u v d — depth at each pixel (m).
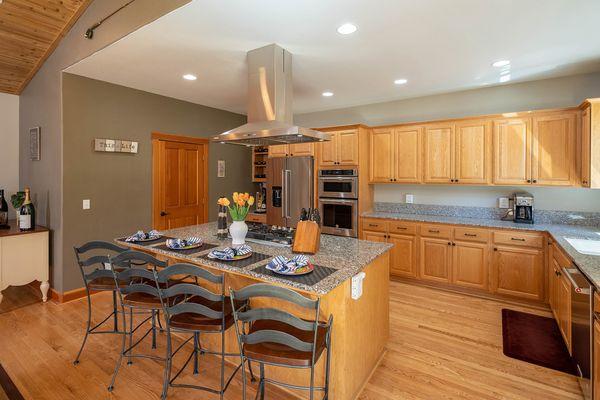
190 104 4.72
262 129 2.66
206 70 3.34
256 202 5.96
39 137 3.82
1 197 3.69
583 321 2.02
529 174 3.56
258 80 2.82
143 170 4.16
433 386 2.17
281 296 1.49
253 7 2.13
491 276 3.62
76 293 3.63
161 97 4.33
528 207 3.71
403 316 3.23
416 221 4.06
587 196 3.55
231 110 5.28
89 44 2.96
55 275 3.62
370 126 4.81
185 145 4.68
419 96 4.45
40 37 3.32
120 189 3.93
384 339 2.56
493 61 3.11
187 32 2.50
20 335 2.84
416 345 2.69
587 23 2.35
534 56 2.98
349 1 2.06
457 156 3.98
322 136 2.85
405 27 2.41
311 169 4.77
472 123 3.88
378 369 2.36
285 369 2.15
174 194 4.55
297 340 1.53
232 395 2.08
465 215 4.26
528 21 2.32
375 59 3.05
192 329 1.92
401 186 4.74
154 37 2.58
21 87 4.13
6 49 3.43
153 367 2.37
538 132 3.51
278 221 5.09
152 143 4.26
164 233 3.08
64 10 3.00
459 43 2.70
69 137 3.48
